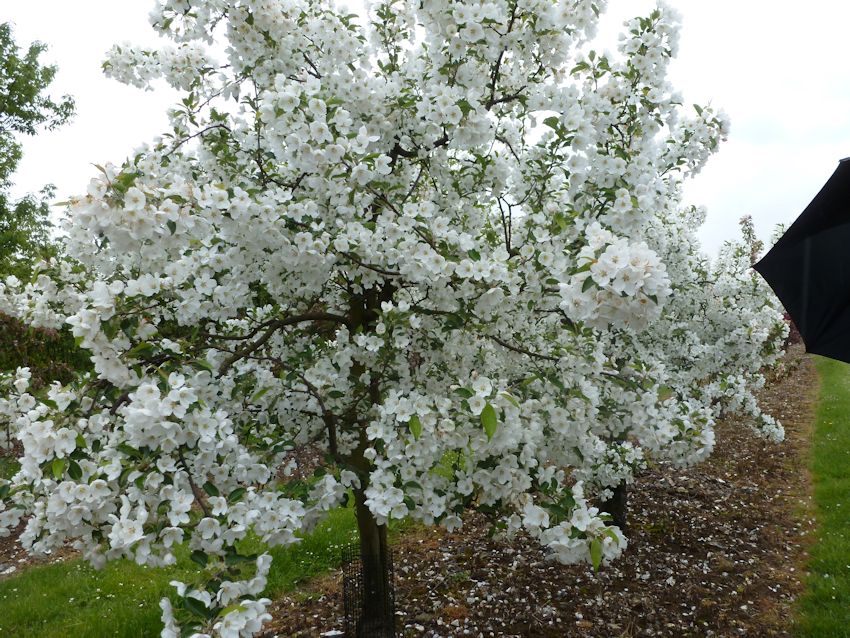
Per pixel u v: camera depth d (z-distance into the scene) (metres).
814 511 5.22
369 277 2.63
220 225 2.26
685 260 4.84
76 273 3.70
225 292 2.54
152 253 2.06
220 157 3.07
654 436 3.29
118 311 2.06
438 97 2.58
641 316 1.87
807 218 2.16
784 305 2.31
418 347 2.88
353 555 3.53
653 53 2.92
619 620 3.56
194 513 1.91
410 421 2.17
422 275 2.42
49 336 6.85
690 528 4.94
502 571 4.20
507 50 2.85
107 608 3.96
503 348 3.08
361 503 3.11
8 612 3.97
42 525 2.06
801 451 7.11
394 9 3.36
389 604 3.24
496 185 3.02
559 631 3.45
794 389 12.01
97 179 1.84
